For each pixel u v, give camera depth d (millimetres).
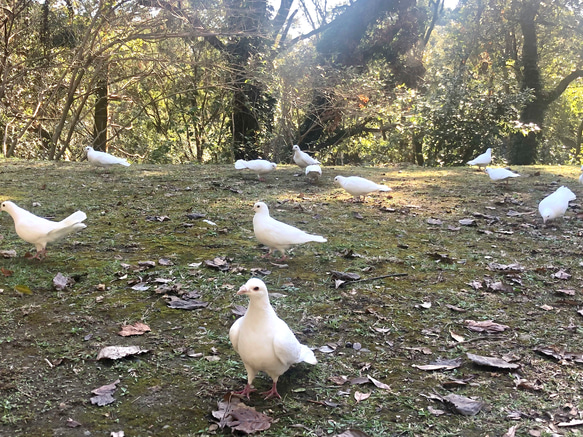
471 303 1707
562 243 2377
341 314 1600
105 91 7211
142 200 2959
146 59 5949
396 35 8273
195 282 1785
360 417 1118
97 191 3160
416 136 7918
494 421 1113
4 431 1037
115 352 1315
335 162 8969
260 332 1135
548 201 2660
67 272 1833
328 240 2316
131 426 1066
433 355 1389
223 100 8023
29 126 6645
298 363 1330
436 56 9742
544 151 9984
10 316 1498
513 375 1289
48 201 2828
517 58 9523
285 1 8219
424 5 9547
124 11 5703
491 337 1486
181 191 3260
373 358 1365
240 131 7789
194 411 1125
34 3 6098
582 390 1229
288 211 2832
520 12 8859
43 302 1600
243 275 1870
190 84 6906
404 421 1110
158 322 1505
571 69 9867
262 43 7020
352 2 8211
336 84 7223
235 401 1155
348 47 7984
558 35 9555
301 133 7879
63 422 1071
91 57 5566
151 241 2223
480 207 3051
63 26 6145
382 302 1694
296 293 1738
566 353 1396
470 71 9117
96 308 1573
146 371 1265
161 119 9109
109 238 2238
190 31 5762
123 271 1848
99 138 7508
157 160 7461
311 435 1054
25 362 1279
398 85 8430
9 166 4047
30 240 1914
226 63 6633
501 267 2029
